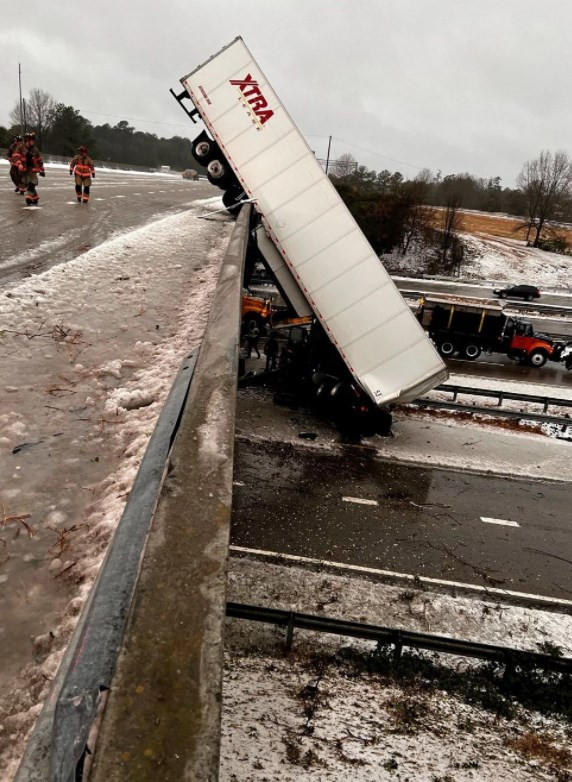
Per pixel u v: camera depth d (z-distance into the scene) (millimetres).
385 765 6043
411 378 13336
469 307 23328
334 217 13664
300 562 9500
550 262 57062
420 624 8398
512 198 96375
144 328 7504
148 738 1404
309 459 13219
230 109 14023
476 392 17766
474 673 7625
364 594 8898
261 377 17266
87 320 7422
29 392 5262
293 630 7980
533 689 7262
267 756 5938
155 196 25734
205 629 1770
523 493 12805
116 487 3867
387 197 51000
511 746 6566
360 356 13617
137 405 5320
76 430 4699
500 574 9805
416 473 13172
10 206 15633
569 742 6738
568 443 15805
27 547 3281
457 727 6730
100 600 2082
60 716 1547
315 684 7117
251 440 13789
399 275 42969
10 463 4113
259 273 31172
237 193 16859
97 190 24328
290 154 13875
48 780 1422
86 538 3381
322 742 6234
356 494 11914
